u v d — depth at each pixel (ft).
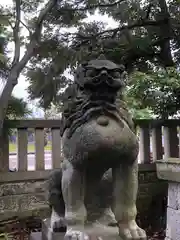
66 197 5.54
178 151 14.40
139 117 13.50
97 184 5.90
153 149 14.30
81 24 13.32
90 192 5.90
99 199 6.04
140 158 14.16
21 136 12.22
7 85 10.74
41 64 12.38
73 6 12.70
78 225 5.45
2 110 10.56
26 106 12.06
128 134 5.25
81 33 13.17
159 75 11.94
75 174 5.40
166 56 14.08
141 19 13.88
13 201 11.80
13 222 11.63
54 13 12.32
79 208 5.49
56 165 12.66
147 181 13.88
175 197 8.98
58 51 12.08
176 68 13.75
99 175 5.75
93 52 11.73
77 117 5.33
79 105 5.38
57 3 12.08
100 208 6.03
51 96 12.29
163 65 13.87
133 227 5.55
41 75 12.22
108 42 13.15
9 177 11.75
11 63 11.33
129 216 5.56
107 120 5.21
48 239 6.40
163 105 12.68
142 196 13.65
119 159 5.42
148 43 12.91
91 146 5.07
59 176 6.38
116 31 13.48
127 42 13.05
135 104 12.07
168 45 14.14
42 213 12.23
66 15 12.61
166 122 14.23
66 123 5.49
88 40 13.24
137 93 11.92
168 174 9.05
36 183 12.31
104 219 5.92
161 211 13.88
